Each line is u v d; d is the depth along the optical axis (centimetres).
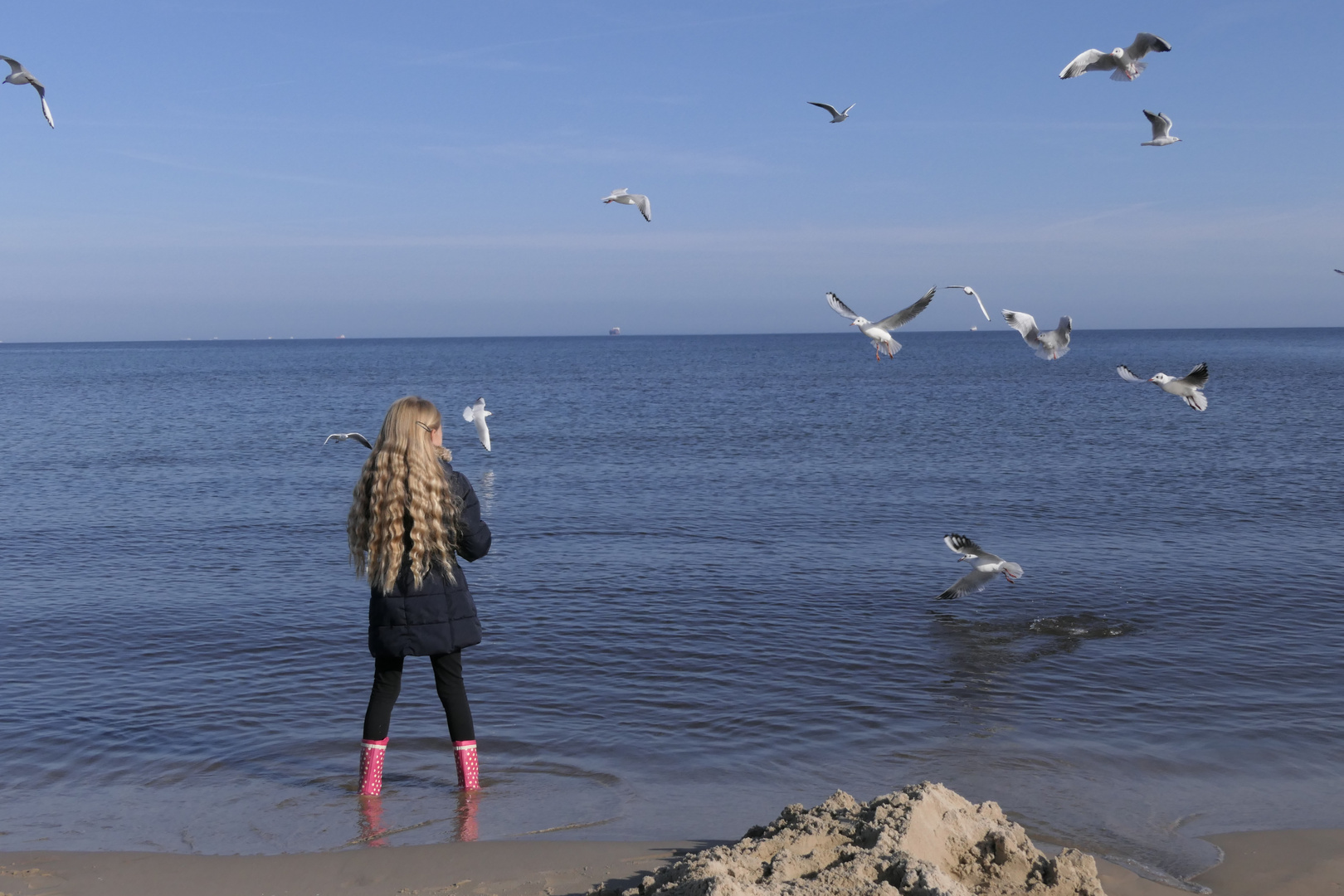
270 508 1767
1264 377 6556
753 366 10300
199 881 434
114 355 18662
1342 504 1708
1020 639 916
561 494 1916
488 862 446
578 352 17850
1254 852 466
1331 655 855
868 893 345
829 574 1196
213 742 654
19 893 424
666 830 505
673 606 1035
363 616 995
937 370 8819
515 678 791
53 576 1195
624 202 949
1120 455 2517
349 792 566
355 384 7006
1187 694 757
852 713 712
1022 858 389
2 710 713
